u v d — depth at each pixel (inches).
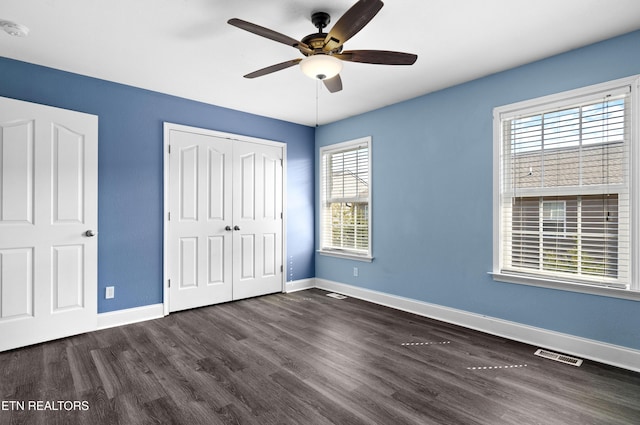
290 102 149.8
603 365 93.8
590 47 97.7
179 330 122.1
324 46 78.0
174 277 142.5
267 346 107.9
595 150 98.1
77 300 115.7
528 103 109.7
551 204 107.3
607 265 96.6
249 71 117.2
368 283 164.1
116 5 79.5
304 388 82.5
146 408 74.1
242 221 163.5
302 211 188.4
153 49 101.4
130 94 130.6
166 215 139.4
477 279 123.5
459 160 128.3
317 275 193.0
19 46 99.3
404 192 147.4
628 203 93.0
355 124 170.1
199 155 149.0
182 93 138.9
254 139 166.9
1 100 101.5
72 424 68.6
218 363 95.7
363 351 104.2
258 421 69.7
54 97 114.6
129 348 105.8
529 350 104.4
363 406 75.0
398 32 91.3
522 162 113.0
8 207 103.0
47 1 77.7
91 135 118.8
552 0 77.1
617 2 77.5
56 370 91.1
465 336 116.5
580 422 69.1
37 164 108.0
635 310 91.0
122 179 129.0
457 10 81.1
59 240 112.0
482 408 74.2
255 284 168.9
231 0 77.8
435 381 85.9
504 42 96.7
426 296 139.8
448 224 132.0
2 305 102.1
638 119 89.9
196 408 74.2
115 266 127.6
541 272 109.2
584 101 99.1
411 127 144.5
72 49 101.3
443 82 126.5
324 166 189.8
